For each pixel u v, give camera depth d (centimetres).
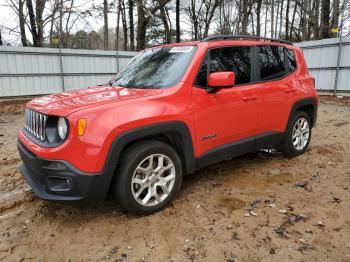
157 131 313
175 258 261
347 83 1296
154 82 358
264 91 424
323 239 282
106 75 1653
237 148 402
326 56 1359
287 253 264
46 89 1485
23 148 331
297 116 491
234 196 368
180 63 363
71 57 1527
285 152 494
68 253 271
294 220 313
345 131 694
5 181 430
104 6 2119
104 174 285
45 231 304
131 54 1706
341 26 2506
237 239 284
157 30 2930
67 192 282
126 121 293
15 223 320
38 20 1900
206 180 416
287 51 482
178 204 350
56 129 291
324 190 382
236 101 388
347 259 255
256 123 420
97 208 344
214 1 3089
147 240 286
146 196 323
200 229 301
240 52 409
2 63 1350
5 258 265
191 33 3266
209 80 346
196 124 349
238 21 2770
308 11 2627
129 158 303
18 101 1352
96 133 280
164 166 334
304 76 502
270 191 380
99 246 279
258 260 256
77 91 375
